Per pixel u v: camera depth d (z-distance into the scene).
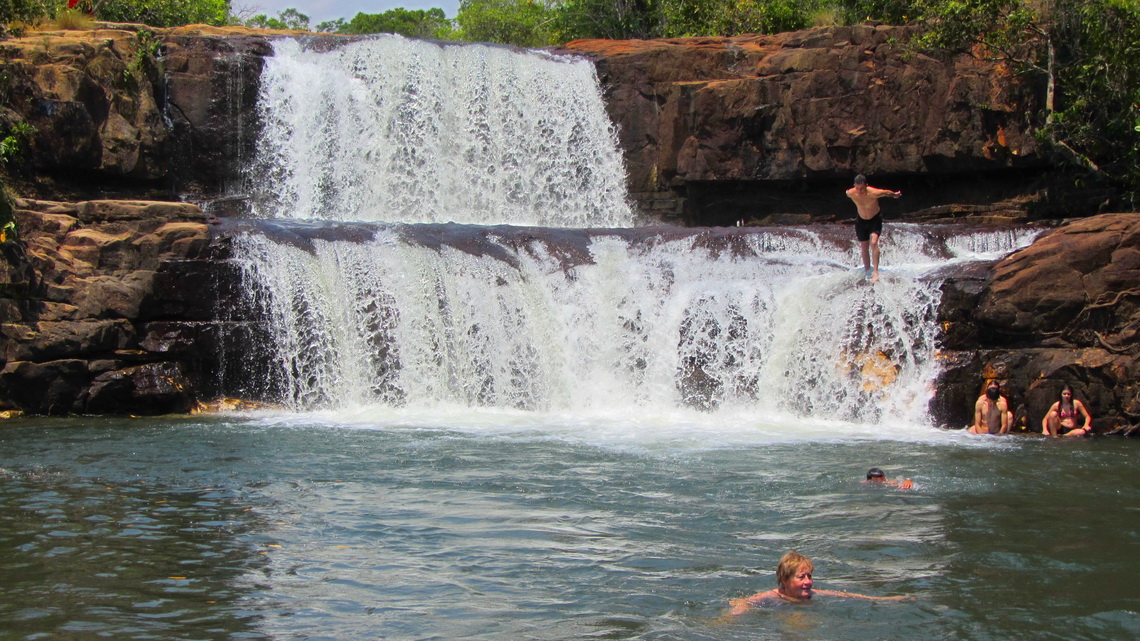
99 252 19.66
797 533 10.51
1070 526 10.78
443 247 21.02
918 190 27.34
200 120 26.94
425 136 28.41
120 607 8.20
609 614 8.12
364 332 20.50
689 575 9.11
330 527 10.66
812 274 20.66
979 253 21.44
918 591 8.65
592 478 13.11
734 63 28.95
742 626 7.84
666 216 28.91
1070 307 18.12
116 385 18.97
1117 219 18.39
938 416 18.36
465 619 8.01
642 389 20.36
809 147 26.98
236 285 20.33
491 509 11.46
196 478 13.03
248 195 27.19
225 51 27.66
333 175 27.80
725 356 20.00
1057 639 7.60
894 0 28.33
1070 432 17.48
